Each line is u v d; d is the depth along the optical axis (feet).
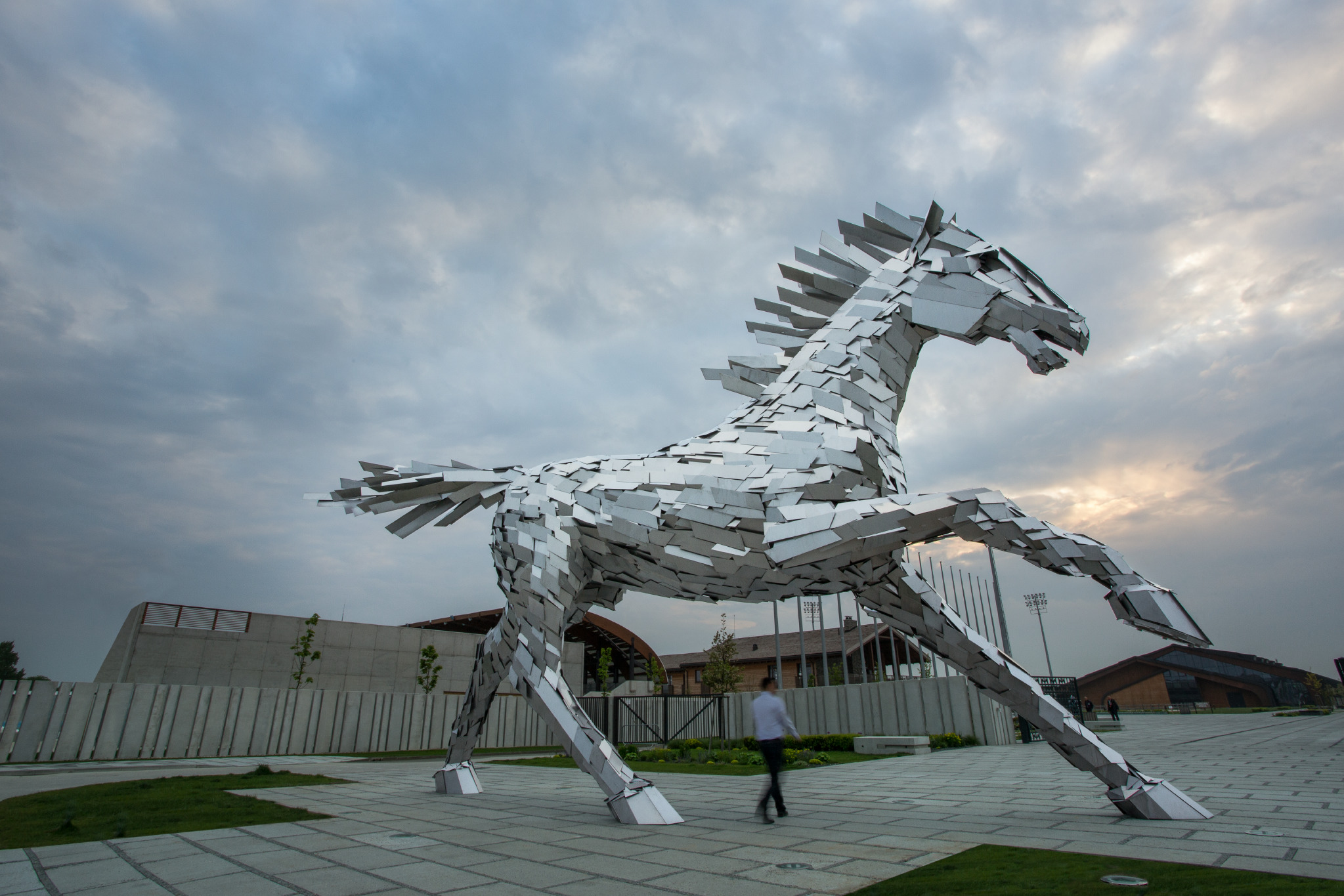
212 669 68.33
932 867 11.59
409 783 27.48
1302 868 10.87
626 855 13.01
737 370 19.39
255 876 11.55
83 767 41.52
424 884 11.07
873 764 35.40
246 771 37.42
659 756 41.04
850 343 17.04
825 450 15.71
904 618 17.60
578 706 18.10
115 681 72.33
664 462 17.80
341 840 14.61
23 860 12.78
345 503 23.18
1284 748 38.60
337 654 76.23
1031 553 14.10
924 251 17.42
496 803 20.83
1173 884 9.96
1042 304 15.38
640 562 18.19
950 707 50.83
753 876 11.39
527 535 18.88
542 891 10.61
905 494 17.19
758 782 27.63
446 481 21.62
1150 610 12.70
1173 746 41.65
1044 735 16.79
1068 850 12.65
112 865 12.37
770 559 15.20
